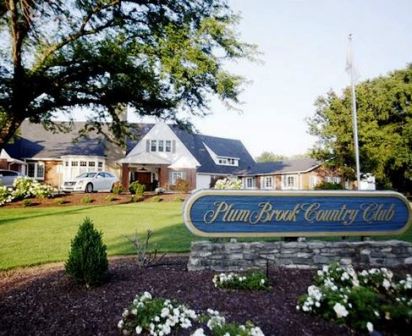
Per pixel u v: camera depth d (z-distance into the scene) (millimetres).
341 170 32312
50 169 34219
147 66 17234
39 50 16969
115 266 7473
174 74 15688
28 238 10992
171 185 35438
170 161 36406
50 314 4941
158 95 18562
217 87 16359
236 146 48875
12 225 13203
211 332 4223
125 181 34656
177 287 5898
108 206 19281
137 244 7777
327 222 7922
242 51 16562
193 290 5762
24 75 15859
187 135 43312
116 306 5102
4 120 16891
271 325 4551
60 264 8211
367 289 4961
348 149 31031
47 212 16766
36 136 35938
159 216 15758
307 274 6801
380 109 31906
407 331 4312
